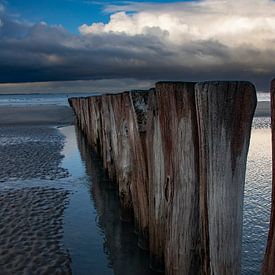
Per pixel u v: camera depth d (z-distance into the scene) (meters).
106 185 8.37
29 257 4.91
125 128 5.77
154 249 4.14
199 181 3.09
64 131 19.77
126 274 4.53
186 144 3.14
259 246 5.03
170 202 3.40
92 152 12.19
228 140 2.65
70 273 4.52
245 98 2.59
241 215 2.75
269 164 10.06
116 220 6.19
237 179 2.69
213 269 2.84
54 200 7.38
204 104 2.66
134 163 4.92
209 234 2.83
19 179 9.13
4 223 6.13
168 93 3.24
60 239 5.47
